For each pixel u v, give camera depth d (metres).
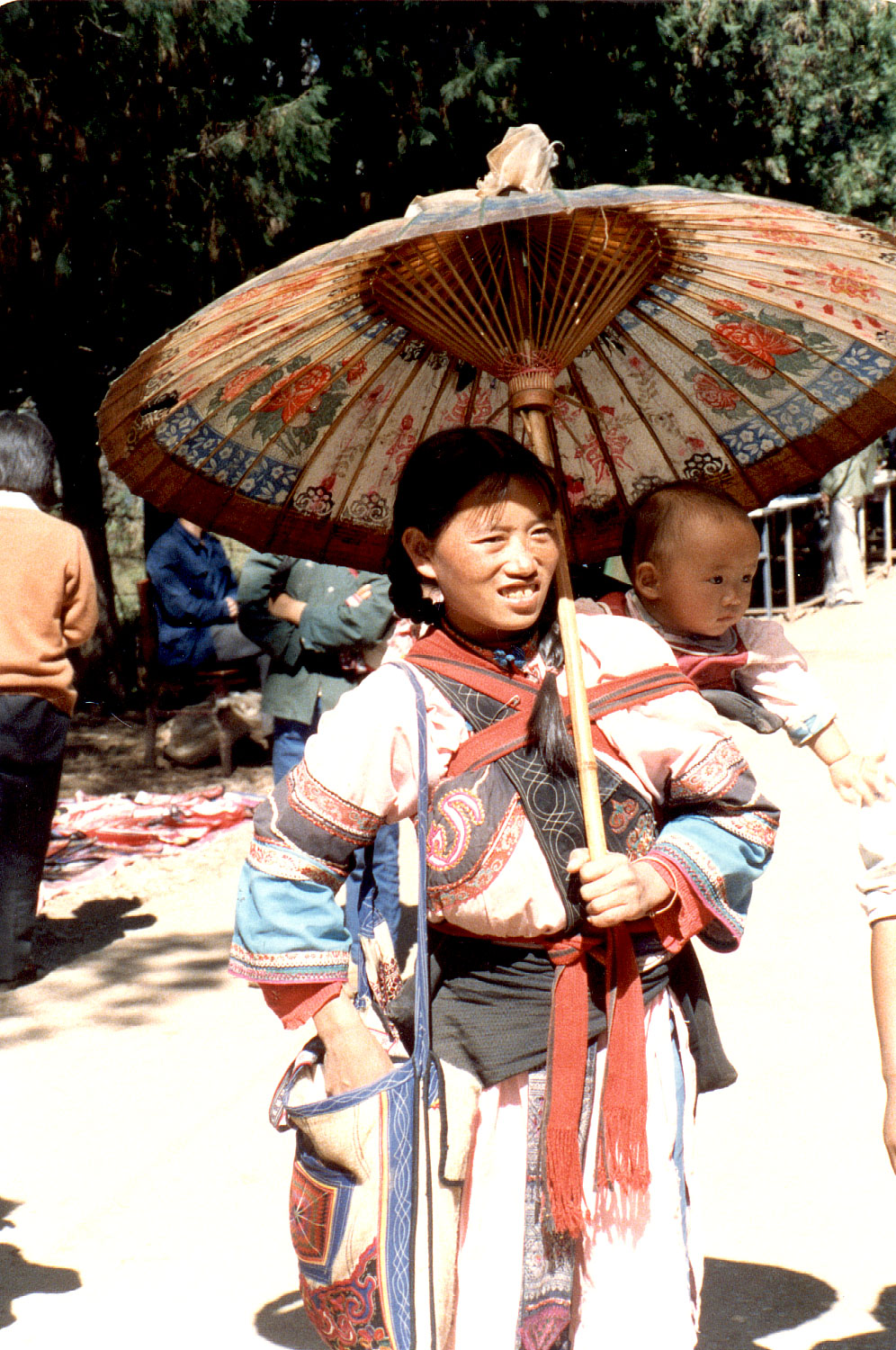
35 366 10.91
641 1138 1.95
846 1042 4.39
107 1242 3.49
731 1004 4.73
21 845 5.30
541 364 2.13
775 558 15.54
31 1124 4.20
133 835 7.38
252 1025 4.96
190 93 9.81
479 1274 2.00
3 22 9.14
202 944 5.89
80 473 11.73
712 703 2.44
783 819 6.97
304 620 5.43
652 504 2.38
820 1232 3.33
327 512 2.48
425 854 1.96
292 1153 3.96
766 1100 4.03
